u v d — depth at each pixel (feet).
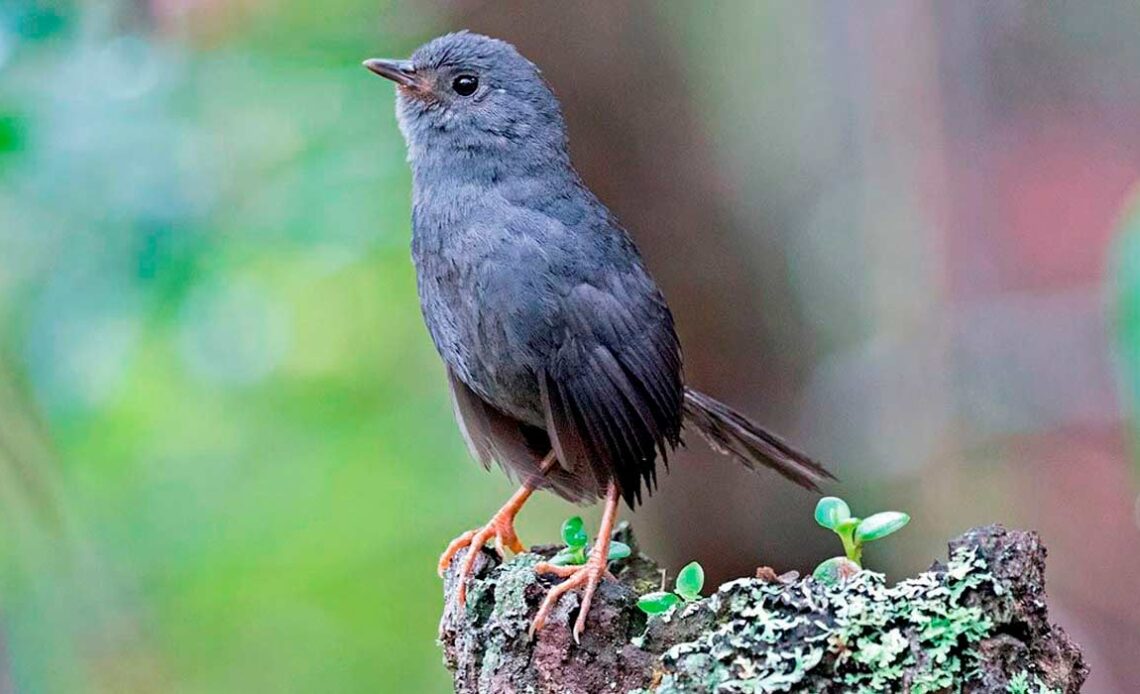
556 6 39.45
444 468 47.73
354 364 47.16
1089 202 57.98
